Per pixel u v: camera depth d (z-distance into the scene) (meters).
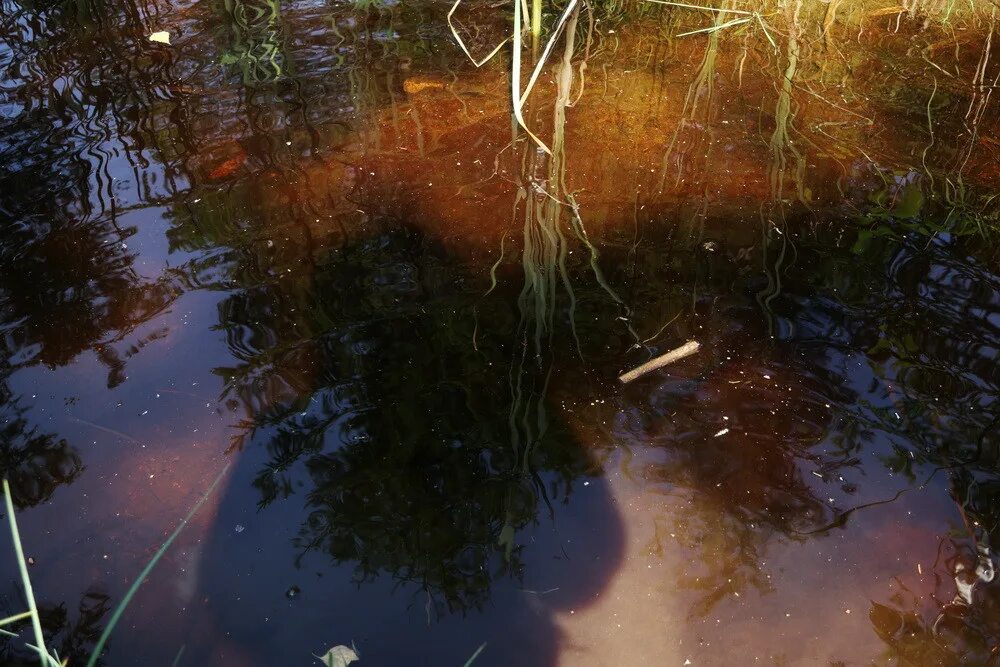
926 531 1.90
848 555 1.86
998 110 3.47
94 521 1.95
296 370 2.30
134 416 2.18
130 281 2.62
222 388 2.26
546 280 2.61
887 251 2.68
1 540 1.91
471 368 2.31
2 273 2.67
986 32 4.16
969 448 2.05
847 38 4.16
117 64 4.09
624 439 2.12
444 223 2.87
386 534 1.91
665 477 2.03
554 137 3.29
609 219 2.88
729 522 1.94
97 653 1.54
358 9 4.63
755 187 3.03
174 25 4.53
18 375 2.30
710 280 2.60
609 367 2.31
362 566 1.85
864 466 2.04
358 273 2.65
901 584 1.81
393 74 3.88
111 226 2.88
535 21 2.89
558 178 3.10
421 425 2.15
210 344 2.39
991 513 1.92
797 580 1.83
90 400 2.23
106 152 3.33
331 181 3.10
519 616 1.77
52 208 2.98
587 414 2.18
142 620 1.76
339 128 3.44
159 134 3.45
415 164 3.19
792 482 2.01
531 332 2.42
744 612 1.78
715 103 3.60
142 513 1.97
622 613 1.77
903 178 3.05
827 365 2.28
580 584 1.82
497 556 1.87
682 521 1.94
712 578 1.84
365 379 2.28
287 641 1.72
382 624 1.75
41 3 4.83
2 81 3.95
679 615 1.78
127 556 1.88
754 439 2.11
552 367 2.31
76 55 4.22
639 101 3.60
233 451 2.10
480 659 1.70
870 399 2.19
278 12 4.64
